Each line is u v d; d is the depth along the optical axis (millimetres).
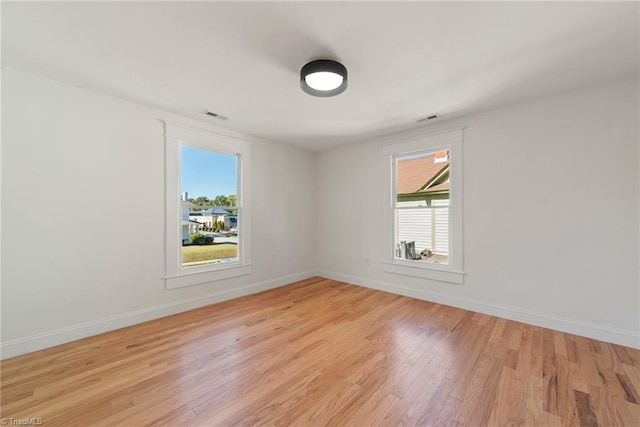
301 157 4527
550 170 2541
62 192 2297
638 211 2158
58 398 1594
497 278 2855
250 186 3771
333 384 1727
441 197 3449
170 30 1641
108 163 2539
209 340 2334
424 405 1532
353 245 4250
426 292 3412
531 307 2650
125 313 2631
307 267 4617
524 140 2678
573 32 1646
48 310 2227
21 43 1764
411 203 3709
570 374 1807
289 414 1472
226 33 1667
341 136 3863
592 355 2047
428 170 3582
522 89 2406
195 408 1517
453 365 1930
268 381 1762
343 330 2529
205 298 3236
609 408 1494
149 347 2211
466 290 3076
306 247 4605
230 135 3531
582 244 2391
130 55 1908
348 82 2281
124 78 2230
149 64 2021
